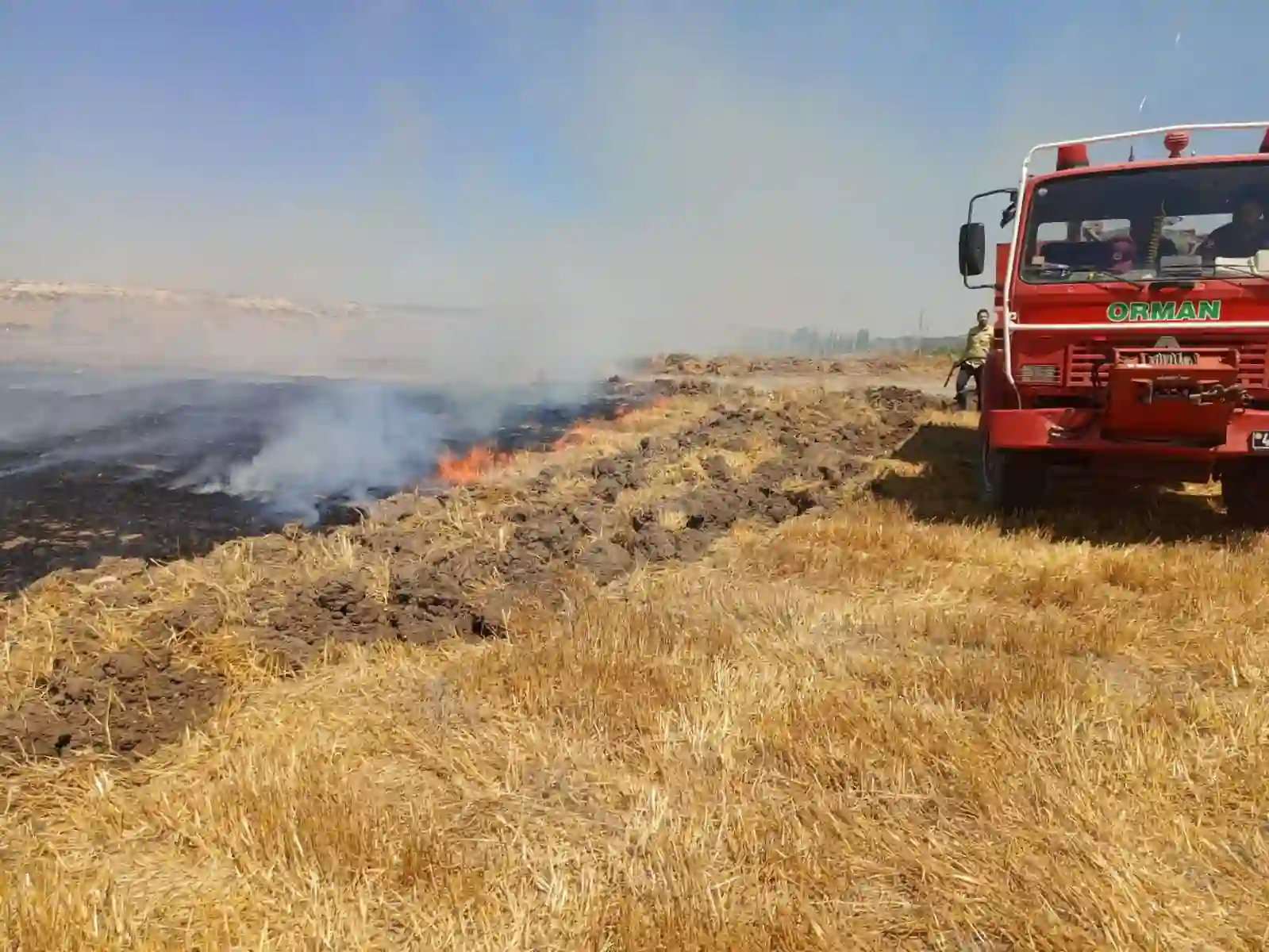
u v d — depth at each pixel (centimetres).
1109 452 692
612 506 782
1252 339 638
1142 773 343
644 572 605
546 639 477
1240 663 444
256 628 475
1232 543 657
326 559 600
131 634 457
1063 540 668
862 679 435
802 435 1193
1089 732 373
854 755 355
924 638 496
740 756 360
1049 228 702
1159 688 422
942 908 272
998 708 395
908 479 935
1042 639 477
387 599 533
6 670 418
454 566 579
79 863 297
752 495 816
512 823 317
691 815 319
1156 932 258
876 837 306
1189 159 683
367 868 288
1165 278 662
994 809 319
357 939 257
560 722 389
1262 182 669
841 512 775
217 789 329
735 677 429
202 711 398
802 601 548
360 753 366
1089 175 698
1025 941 258
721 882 281
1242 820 319
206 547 671
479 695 416
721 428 1243
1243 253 663
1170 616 518
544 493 834
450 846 301
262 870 287
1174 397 630
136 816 323
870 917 271
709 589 568
